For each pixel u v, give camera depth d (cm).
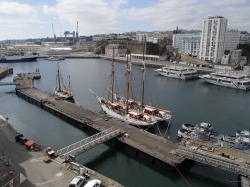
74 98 11912
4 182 3950
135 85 15575
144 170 5247
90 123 7438
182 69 19075
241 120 8856
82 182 3931
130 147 5956
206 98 12225
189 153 5069
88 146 5628
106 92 13375
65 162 4653
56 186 3872
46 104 9850
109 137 6138
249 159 4944
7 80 17262
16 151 5069
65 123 8194
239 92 13862
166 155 5312
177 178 4956
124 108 8981
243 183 4497
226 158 4778
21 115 9050
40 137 6994
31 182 3962
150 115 8481
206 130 6800
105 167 5356
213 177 4978
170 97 12356
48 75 19438
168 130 7750
